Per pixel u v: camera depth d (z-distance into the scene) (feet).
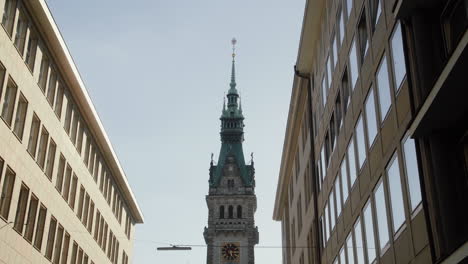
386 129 77.25
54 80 138.00
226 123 507.71
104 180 190.08
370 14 86.94
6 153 108.27
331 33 120.26
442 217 56.95
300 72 152.87
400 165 70.79
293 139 185.37
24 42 117.91
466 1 55.77
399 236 71.10
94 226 175.83
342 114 106.93
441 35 61.72
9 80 110.73
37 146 125.18
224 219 463.83
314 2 129.90
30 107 120.67
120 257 215.10
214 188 475.31
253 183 479.82
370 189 85.61
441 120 58.13
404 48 66.54
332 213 117.70
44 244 129.90
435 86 54.29
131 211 234.79
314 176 141.28
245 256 452.35
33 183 122.52
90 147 171.63
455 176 58.39
